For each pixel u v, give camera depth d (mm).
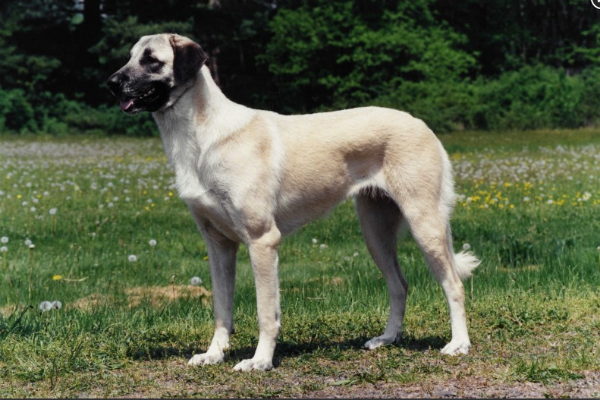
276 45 36469
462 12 42375
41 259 9688
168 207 13945
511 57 42438
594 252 8578
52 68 37188
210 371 5055
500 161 20328
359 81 35438
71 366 5160
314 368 5055
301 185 5344
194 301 7523
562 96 35969
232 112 5242
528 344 5531
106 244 10797
